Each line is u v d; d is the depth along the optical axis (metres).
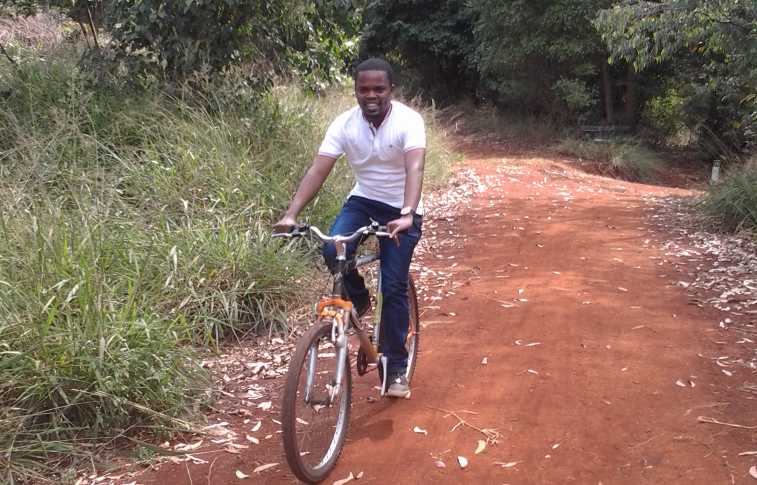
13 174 5.73
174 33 8.04
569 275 6.47
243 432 3.81
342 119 3.65
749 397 3.99
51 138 6.44
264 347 4.96
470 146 17.95
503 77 19.94
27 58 8.24
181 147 6.76
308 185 3.59
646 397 4.06
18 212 4.87
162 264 5.01
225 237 5.48
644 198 10.34
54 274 4.27
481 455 3.52
